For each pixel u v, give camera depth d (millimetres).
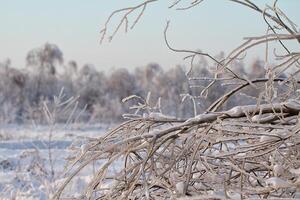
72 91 62969
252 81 3365
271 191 3025
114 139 3436
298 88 3518
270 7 3006
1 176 10617
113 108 34406
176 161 3195
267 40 2943
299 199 2863
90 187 3268
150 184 3297
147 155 3170
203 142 3480
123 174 3354
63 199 3398
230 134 3336
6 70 64562
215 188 3289
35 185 9352
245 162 3355
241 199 3020
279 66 3027
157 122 3428
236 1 3041
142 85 64562
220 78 3385
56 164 9781
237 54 3004
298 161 3100
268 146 3139
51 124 8828
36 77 65188
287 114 3248
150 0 3139
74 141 3537
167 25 3205
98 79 65000
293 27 2992
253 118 3248
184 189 3146
